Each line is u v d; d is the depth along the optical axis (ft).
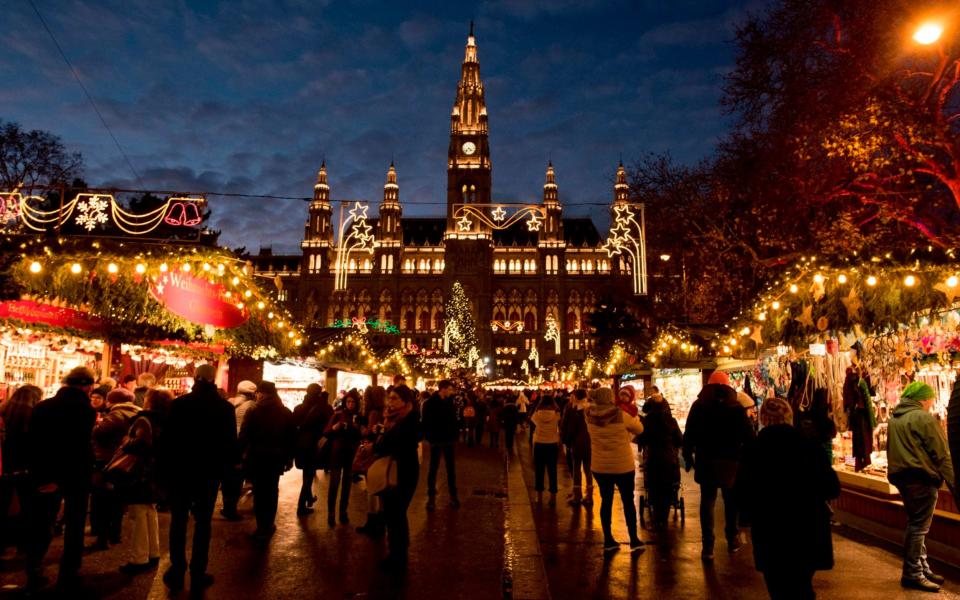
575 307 408.05
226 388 65.31
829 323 38.29
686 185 83.20
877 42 50.75
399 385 26.27
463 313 367.45
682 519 34.63
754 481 16.99
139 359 54.54
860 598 21.21
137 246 37.86
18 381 41.81
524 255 419.95
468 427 90.74
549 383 276.21
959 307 30.09
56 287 36.24
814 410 34.99
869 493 32.27
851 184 59.47
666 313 103.81
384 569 24.82
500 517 36.40
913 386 23.16
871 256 32.30
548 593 21.74
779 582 16.29
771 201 66.08
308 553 27.30
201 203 45.34
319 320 400.26
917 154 51.34
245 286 45.75
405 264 416.26
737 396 30.07
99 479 27.02
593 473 28.71
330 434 33.73
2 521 26.76
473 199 402.52
